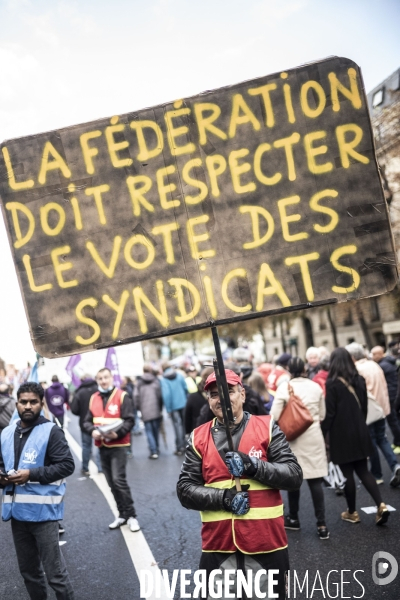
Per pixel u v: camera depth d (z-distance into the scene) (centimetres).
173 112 324
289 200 320
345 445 573
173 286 324
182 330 322
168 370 1168
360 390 584
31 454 400
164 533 615
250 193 322
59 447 403
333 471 684
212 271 323
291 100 320
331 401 578
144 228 326
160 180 325
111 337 326
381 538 536
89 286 328
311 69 319
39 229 330
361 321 3103
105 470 665
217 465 308
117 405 659
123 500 653
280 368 830
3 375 1634
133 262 327
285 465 306
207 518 308
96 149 328
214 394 319
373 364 841
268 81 320
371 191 316
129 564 532
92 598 464
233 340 3984
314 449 560
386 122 2358
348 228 317
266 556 300
